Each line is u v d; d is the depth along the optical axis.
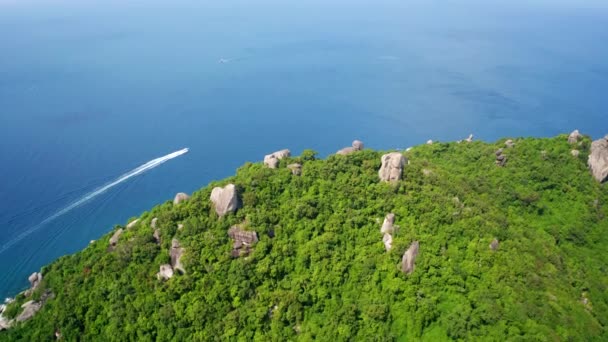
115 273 76.00
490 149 120.38
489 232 80.12
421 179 91.31
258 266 72.12
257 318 67.00
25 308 78.00
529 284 71.88
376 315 65.81
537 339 62.22
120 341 69.38
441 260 72.56
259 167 92.44
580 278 83.25
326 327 66.31
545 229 96.25
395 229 77.69
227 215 78.56
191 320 68.25
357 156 95.00
